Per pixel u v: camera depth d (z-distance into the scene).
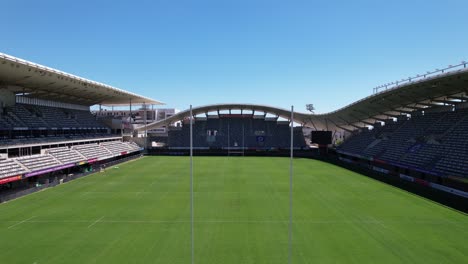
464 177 26.72
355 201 25.12
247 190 29.59
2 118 35.88
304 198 26.23
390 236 17.25
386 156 42.91
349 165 49.22
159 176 37.97
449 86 32.12
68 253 15.12
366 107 48.34
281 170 43.41
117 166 47.47
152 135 78.62
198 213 21.81
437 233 17.69
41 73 32.56
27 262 14.17
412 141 41.69
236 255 14.80
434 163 32.78
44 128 41.69
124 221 20.03
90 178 36.53
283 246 15.89
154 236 17.33
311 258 14.47
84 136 50.75
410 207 23.19
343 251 15.27
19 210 22.64
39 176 34.50
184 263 13.95
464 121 35.72
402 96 39.38
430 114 43.97
